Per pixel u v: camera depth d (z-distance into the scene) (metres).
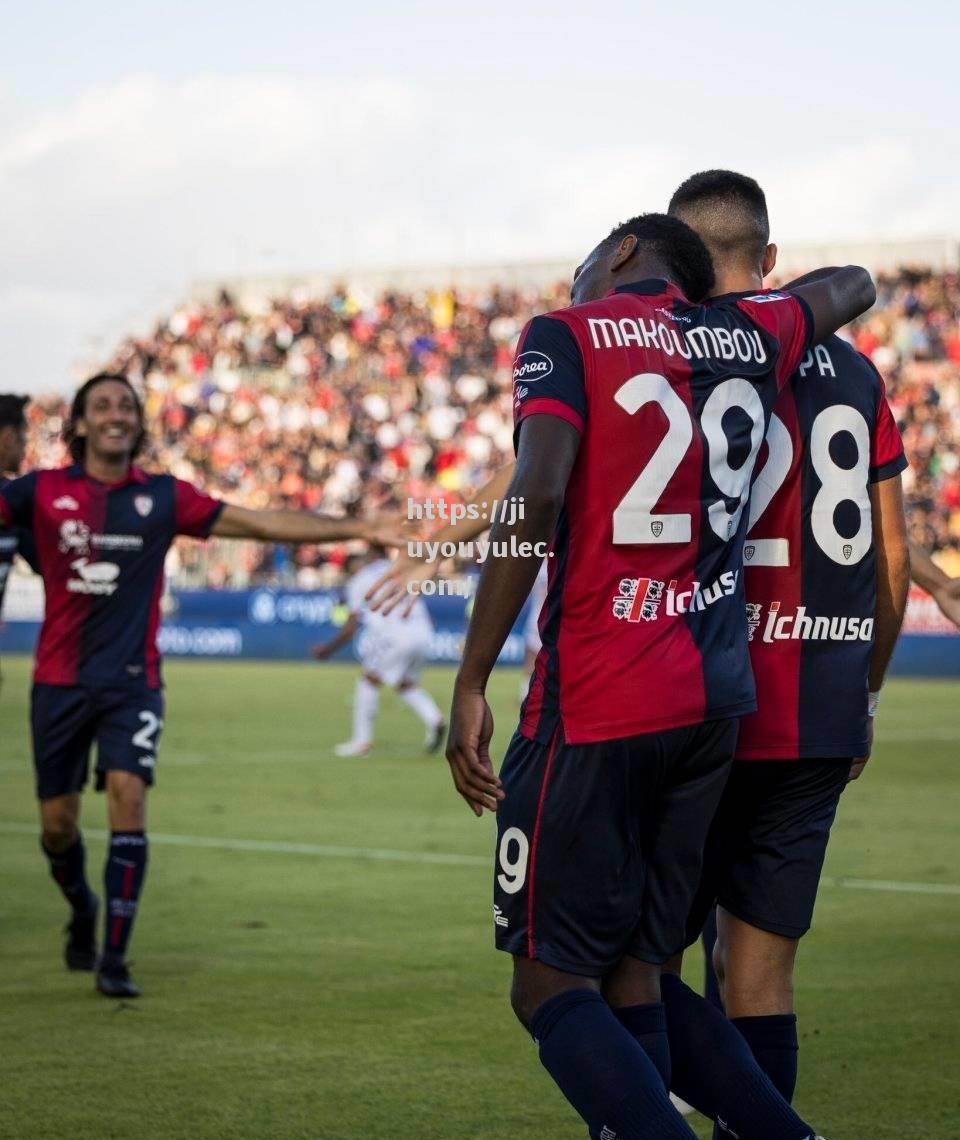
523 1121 8.02
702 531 5.77
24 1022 9.96
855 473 6.51
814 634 6.42
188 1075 8.80
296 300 75.56
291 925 13.06
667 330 5.81
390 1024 9.91
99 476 11.35
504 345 70.62
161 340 76.94
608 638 5.64
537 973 5.73
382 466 66.88
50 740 11.25
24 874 15.69
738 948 6.53
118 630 11.26
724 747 5.89
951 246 65.75
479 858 16.69
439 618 56.34
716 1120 5.95
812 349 6.54
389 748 29.45
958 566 53.06
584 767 5.64
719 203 6.70
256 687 45.44
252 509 11.45
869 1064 9.00
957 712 38.03
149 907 13.87
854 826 19.28
